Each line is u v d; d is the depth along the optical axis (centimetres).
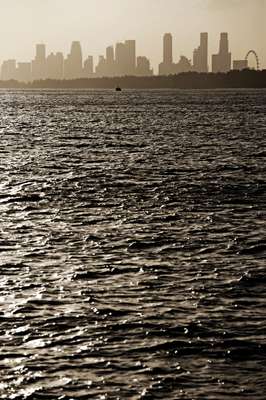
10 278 3341
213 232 4416
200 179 6856
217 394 2153
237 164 8131
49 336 2598
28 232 4388
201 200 5650
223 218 4894
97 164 8119
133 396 2145
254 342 2538
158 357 2417
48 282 3278
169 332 2638
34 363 2366
